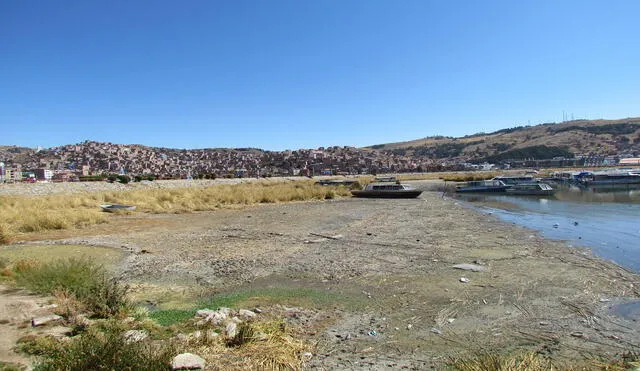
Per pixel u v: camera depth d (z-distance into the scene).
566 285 9.68
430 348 6.23
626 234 17.17
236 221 22.83
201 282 10.41
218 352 5.73
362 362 5.71
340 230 18.97
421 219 22.92
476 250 13.98
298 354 5.89
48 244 15.87
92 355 4.81
